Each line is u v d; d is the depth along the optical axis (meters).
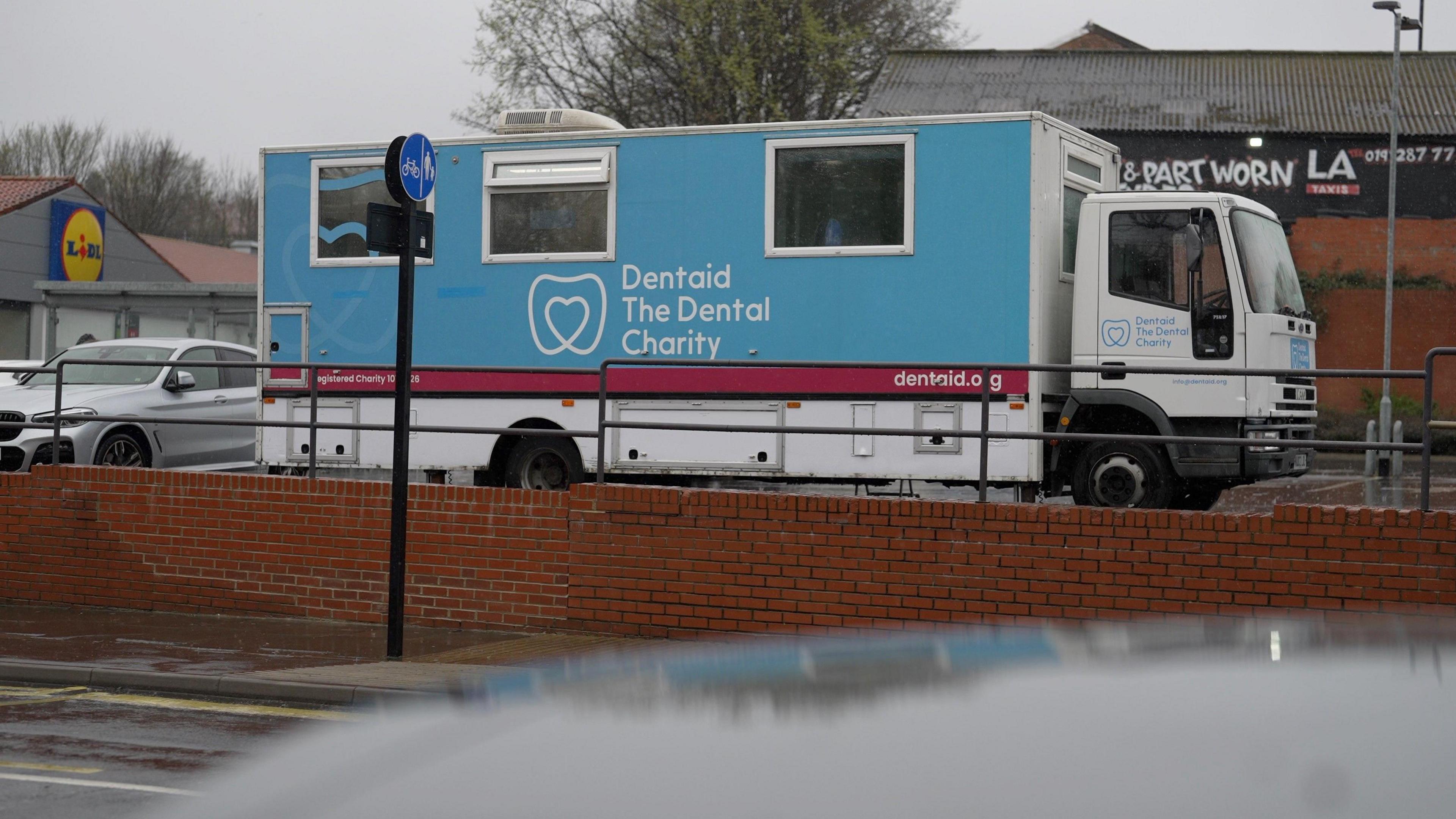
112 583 16.77
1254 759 2.77
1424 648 3.36
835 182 16.53
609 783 3.25
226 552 16.31
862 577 13.52
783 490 19.45
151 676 12.37
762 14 51.41
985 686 3.48
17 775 9.07
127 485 16.73
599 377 16.28
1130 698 3.21
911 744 3.14
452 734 4.15
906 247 16.19
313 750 4.66
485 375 17.66
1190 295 15.71
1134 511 12.64
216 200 124.19
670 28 52.47
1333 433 45.25
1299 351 16.42
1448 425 11.98
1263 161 46.31
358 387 18.19
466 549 15.14
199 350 24.00
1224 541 12.35
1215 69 49.47
